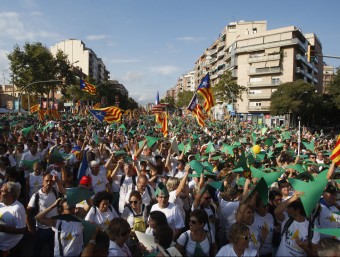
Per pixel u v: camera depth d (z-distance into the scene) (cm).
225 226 547
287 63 7775
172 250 386
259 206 483
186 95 11012
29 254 584
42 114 2581
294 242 438
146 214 552
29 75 5156
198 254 428
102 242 367
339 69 5481
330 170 641
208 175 652
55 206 497
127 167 673
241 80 8456
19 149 987
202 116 1602
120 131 1978
